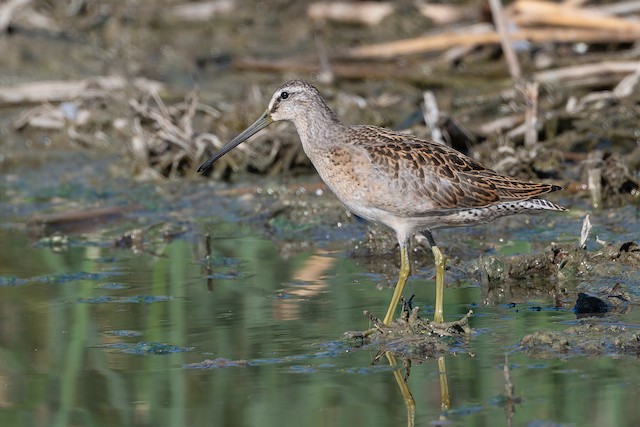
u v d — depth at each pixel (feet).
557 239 44.47
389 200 36.40
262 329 35.78
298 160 55.93
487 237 45.73
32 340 35.40
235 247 46.37
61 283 41.81
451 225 37.29
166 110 56.75
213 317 37.19
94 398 30.58
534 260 40.29
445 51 65.41
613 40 62.13
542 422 27.73
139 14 74.28
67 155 59.98
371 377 31.42
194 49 69.82
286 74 65.41
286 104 39.22
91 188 55.36
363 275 41.88
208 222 50.06
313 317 36.86
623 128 55.26
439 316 35.86
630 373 30.66
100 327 36.58
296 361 32.86
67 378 32.09
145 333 35.81
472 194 36.14
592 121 55.62
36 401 30.53
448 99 59.00
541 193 36.65
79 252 46.21
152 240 47.88
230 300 38.99
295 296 39.24
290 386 30.91
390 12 70.38
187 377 31.83
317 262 43.93
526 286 39.63
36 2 74.02
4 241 47.98
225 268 43.29
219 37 71.67
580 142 54.24
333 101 60.95
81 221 50.37
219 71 67.21
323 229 48.37
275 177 55.77
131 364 33.09
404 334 34.37
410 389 30.37
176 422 28.71
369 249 44.80
